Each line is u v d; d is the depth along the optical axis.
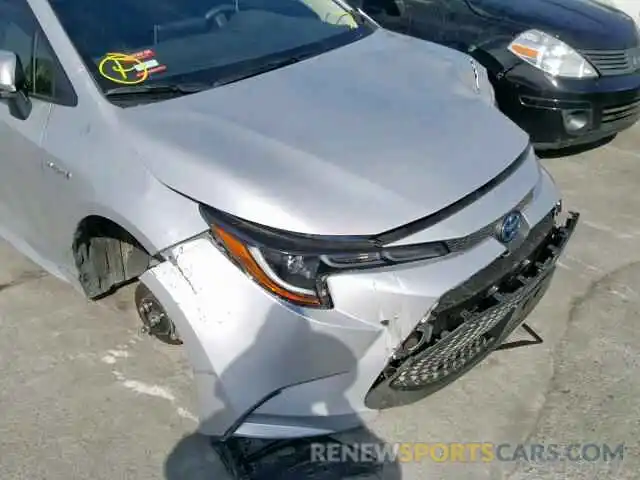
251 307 2.07
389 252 2.08
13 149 2.73
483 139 2.47
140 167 2.28
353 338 2.06
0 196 3.07
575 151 4.86
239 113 2.45
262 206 2.08
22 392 2.75
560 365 2.88
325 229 2.05
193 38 2.83
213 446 2.45
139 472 2.43
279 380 2.11
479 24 4.46
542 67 4.22
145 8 2.83
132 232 2.27
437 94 2.72
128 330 3.07
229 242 2.08
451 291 2.12
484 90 3.07
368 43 3.14
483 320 2.28
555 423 2.62
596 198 4.22
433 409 2.67
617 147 4.92
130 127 2.38
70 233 2.66
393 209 2.11
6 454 2.49
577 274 3.47
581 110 4.24
